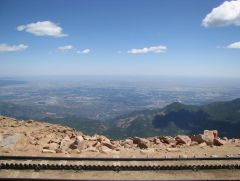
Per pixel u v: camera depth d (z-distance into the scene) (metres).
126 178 14.88
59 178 14.17
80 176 14.96
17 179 14.05
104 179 14.12
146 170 15.86
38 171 15.28
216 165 16.20
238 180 14.43
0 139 19.86
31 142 20.38
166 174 15.47
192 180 14.23
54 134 23.83
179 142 22.47
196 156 17.59
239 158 17.23
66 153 18.22
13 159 16.28
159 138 23.28
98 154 18.12
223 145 21.56
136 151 19.25
